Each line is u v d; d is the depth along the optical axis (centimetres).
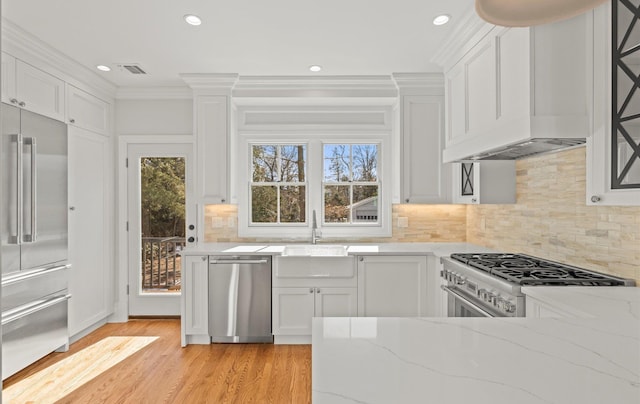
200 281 347
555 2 112
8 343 269
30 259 290
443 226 412
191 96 416
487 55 236
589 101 183
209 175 373
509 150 232
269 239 415
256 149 427
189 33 286
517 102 200
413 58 331
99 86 386
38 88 304
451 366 90
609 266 209
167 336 371
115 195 419
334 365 91
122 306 418
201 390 266
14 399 253
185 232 422
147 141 418
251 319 346
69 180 344
